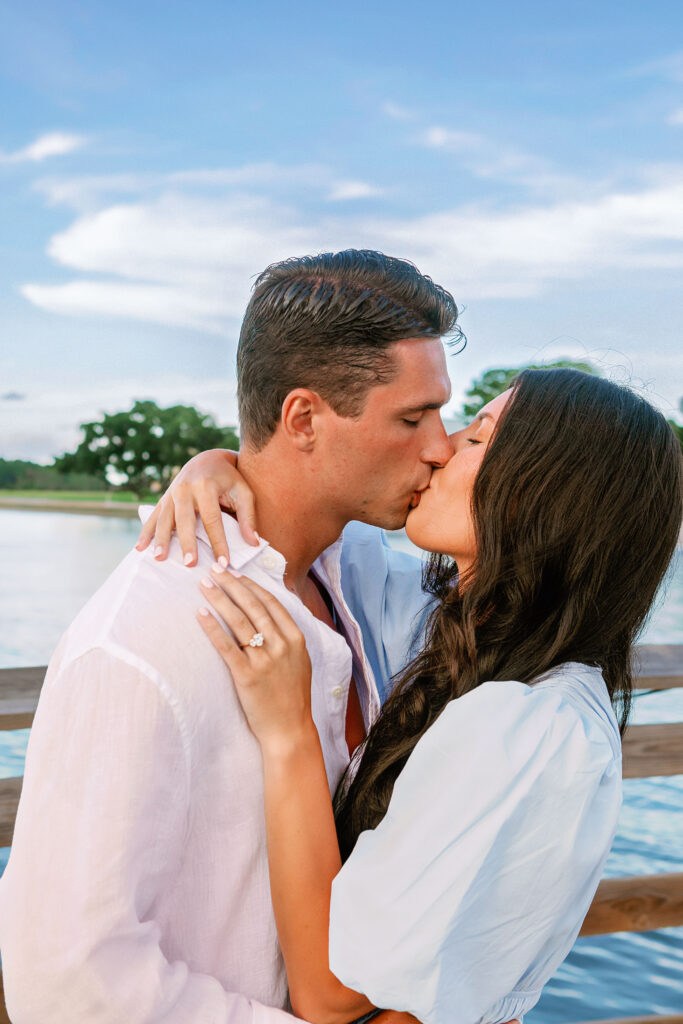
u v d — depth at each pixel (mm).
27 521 38688
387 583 1521
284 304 1118
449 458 1200
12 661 11156
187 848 1041
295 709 1031
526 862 942
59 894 901
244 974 1085
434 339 1145
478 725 979
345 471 1152
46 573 19547
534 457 1132
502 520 1149
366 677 1354
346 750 1257
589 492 1121
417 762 995
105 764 915
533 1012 3092
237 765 1040
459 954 938
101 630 962
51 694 955
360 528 1541
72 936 898
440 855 936
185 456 64000
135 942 938
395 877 950
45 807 916
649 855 4453
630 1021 1897
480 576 1166
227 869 1059
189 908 1054
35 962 906
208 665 993
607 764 979
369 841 998
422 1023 944
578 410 1140
